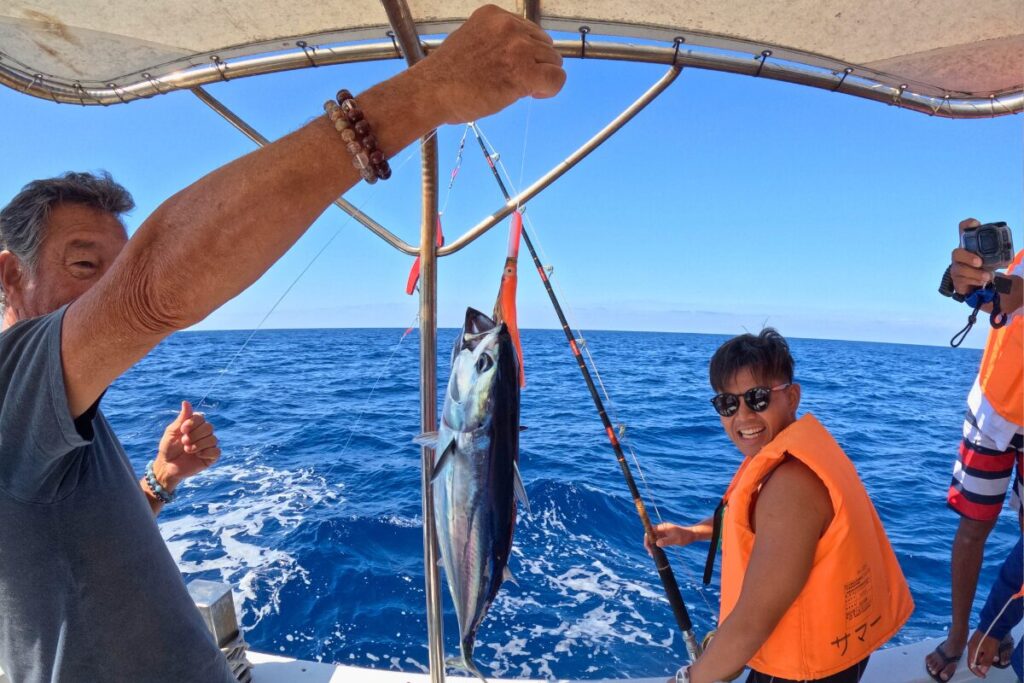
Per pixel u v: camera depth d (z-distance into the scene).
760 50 1.93
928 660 2.31
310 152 0.72
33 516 1.04
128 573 1.18
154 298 0.74
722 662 1.53
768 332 1.83
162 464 1.79
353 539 5.00
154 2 1.75
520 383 1.56
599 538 5.09
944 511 6.03
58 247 1.08
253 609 3.98
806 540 1.49
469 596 1.49
